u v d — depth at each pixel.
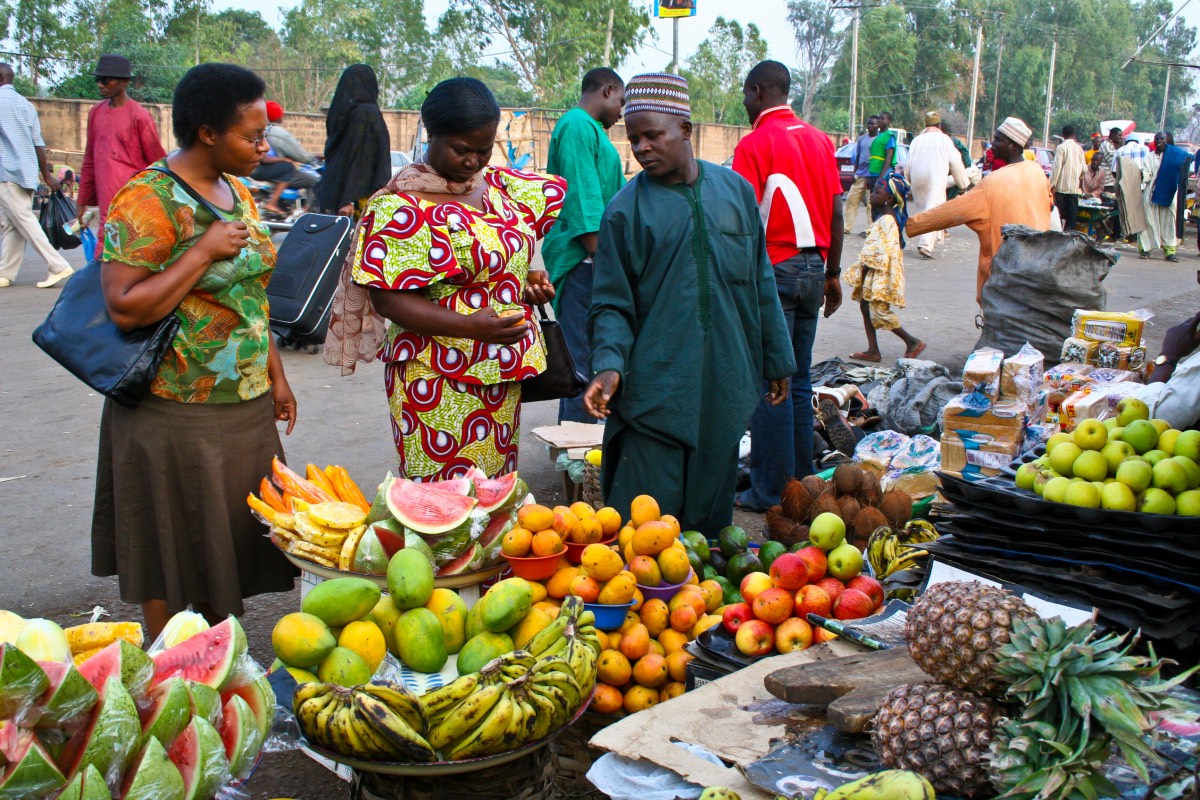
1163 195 17.44
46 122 29.83
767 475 5.48
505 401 3.67
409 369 3.57
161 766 1.88
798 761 2.44
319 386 8.15
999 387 5.38
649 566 3.31
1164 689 2.06
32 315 10.38
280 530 3.25
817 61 79.94
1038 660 2.11
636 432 3.88
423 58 54.94
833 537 3.32
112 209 3.02
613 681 3.16
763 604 3.13
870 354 9.02
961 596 2.34
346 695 2.38
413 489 3.23
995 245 7.30
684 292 3.78
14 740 1.83
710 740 2.59
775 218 5.20
